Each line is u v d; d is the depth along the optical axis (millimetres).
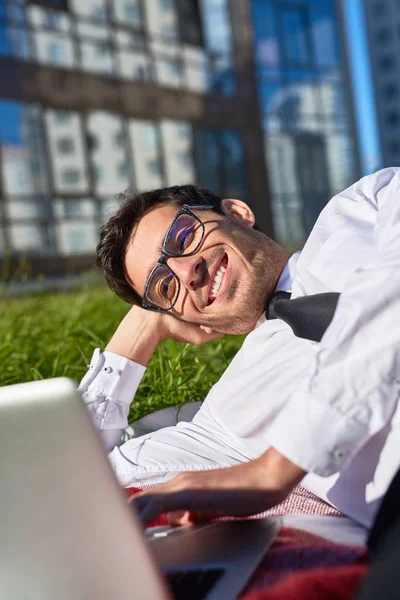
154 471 1794
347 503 1431
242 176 15797
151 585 914
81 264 12992
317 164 17062
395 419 1329
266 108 16266
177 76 14992
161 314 2184
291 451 1232
